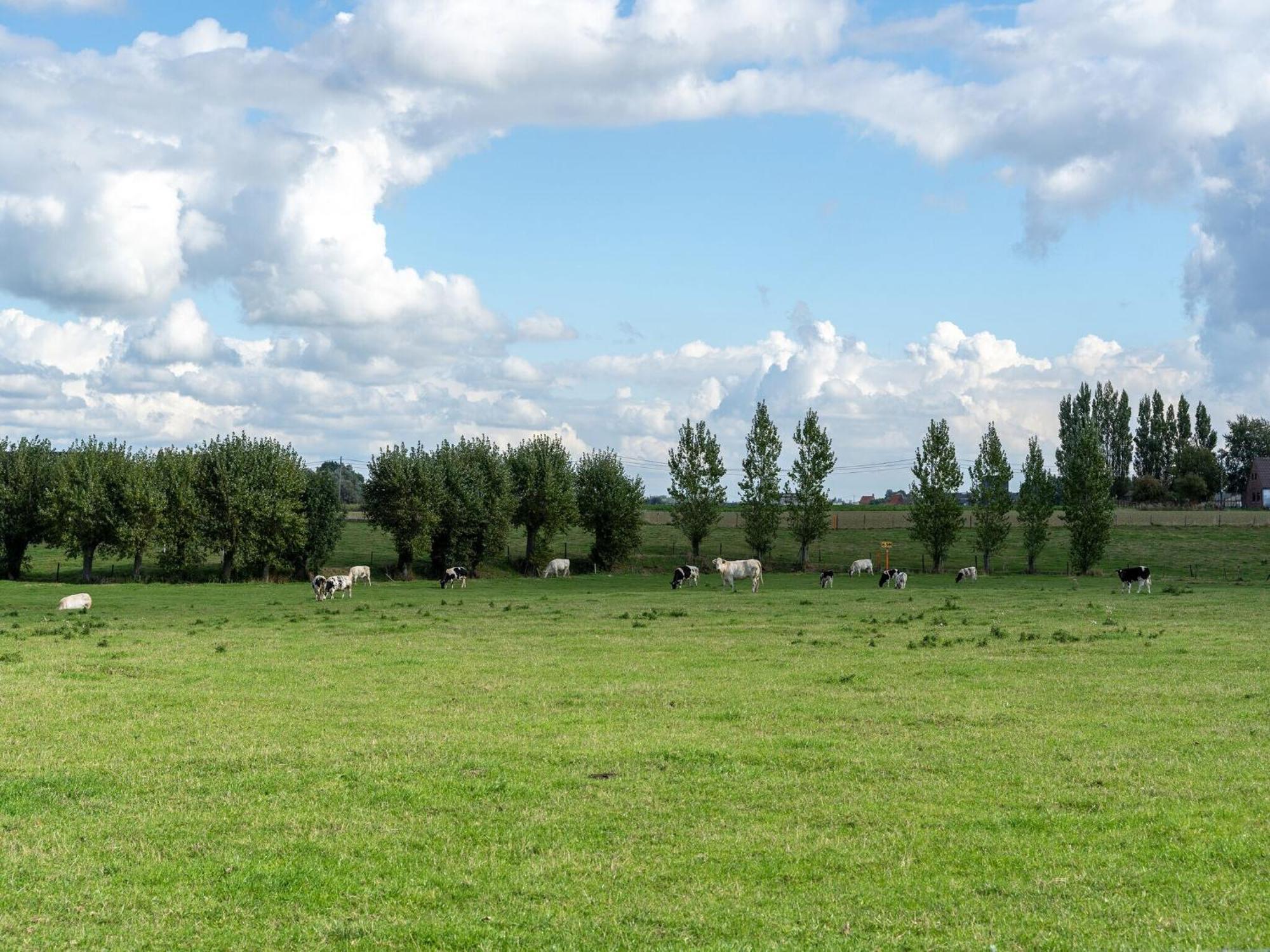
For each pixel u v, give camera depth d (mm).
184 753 18000
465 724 20469
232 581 88188
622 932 10281
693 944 9984
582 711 21969
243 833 13508
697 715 21328
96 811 14500
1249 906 10742
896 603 53406
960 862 12273
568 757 17453
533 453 104438
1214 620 41312
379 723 20641
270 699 23406
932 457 101500
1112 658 29469
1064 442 178750
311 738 19156
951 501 100750
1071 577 89562
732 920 10547
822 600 56125
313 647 33656
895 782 15859
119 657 30797
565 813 14305
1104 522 92062
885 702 22594
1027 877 11742
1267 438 190125
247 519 85562
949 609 48375
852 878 11758
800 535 105312
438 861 12398
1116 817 13828
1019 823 13711
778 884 11609
